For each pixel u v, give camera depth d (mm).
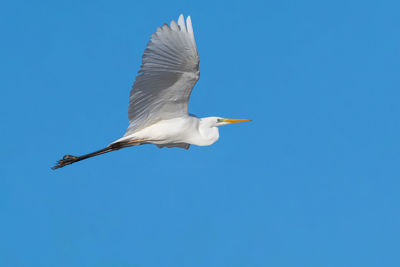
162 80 11445
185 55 10828
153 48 10523
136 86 11445
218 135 14703
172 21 10328
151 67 10898
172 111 12938
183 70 11211
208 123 14586
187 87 11891
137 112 12562
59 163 14688
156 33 10328
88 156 14422
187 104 12766
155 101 12320
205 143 14461
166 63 10930
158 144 14602
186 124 13484
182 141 14133
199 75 11375
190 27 10508
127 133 13328
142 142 13766
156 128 13297
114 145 13836
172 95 12211
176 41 10547
